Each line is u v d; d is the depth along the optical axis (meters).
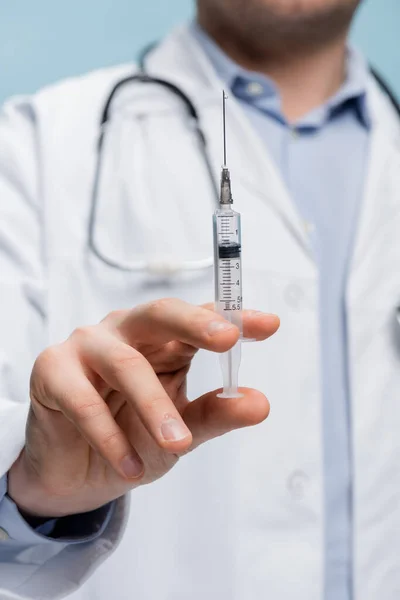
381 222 1.19
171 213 1.13
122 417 0.69
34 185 1.12
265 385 1.06
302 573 1.02
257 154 1.17
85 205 1.12
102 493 0.72
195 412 0.66
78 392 0.61
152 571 1.00
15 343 0.97
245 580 1.01
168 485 1.02
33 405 0.66
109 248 1.11
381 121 1.29
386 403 1.11
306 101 1.26
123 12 1.78
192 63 1.25
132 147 1.17
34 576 0.79
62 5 1.75
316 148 1.24
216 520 1.02
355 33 1.87
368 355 1.12
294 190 1.20
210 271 1.09
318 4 1.09
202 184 1.15
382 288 1.16
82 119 1.18
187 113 1.21
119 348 0.62
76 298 1.07
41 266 1.08
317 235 1.18
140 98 1.21
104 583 0.99
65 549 0.81
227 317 0.66
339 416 1.11
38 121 1.16
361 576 1.05
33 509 0.77
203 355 1.07
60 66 1.76
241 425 0.64
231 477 1.03
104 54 1.78
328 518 1.08
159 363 0.67
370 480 1.08
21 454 0.74
